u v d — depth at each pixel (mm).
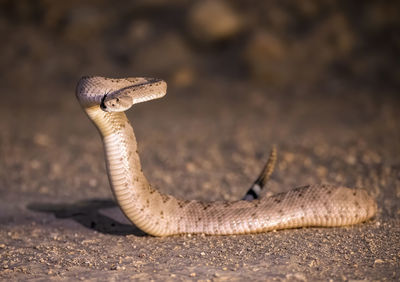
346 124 34000
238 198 16969
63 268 10820
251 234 12773
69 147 28453
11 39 57906
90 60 54156
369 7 54344
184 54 53188
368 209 13320
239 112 39938
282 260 10750
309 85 48250
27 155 26594
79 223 14594
